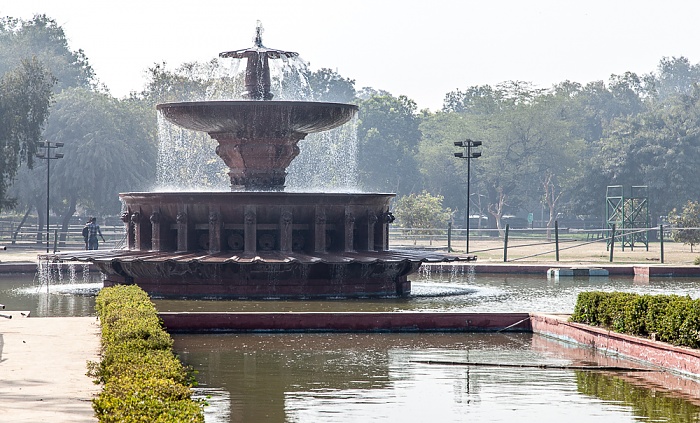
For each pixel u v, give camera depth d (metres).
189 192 27.03
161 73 84.44
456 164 109.19
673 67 191.62
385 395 13.73
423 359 16.95
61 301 26.05
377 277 27.06
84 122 80.12
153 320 15.38
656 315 16.83
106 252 28.38
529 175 110.88
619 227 65.69
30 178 77.88
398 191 115.00
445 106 162.75
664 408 13.02
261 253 26.69
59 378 13.42
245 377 15.06
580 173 105.56
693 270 36.56
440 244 61.41
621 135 102.38
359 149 113.12
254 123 28.14
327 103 28.23
